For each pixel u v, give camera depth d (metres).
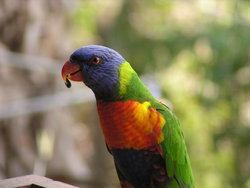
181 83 15.70
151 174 6.64
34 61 11.88
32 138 12.33
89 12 17.27
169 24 14.98
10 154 12.02
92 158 16.30
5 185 6.01
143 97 6.45
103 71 6.32
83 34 18.03
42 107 11.60
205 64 13.65
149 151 6.42
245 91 13.12
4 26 11.84
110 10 17.94
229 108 13.31
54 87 12.46
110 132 6.45
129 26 15.79
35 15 12.12
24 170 12.10
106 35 17.23
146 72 14.73
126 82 6.34
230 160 14.58
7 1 11.80
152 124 6.31
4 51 11.76
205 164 15.13
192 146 15.61
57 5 12.61
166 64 14.46
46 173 12.78
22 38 12.03
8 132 11.98
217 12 14.05
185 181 6.88
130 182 6.84
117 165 6.81
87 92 12.03
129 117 6.26
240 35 12.59
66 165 13.00
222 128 13.47
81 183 13.38
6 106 11.55
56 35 12.70
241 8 13.23
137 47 15.18
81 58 6.38
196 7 15.41
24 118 12.16
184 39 13.81
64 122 13.05
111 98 6.33
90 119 17.00
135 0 15.94
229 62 12.60
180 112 15.59
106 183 16.31
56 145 12.86
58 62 12.88
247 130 13.14
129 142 6.37
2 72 11.74
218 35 12.73
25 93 12.07
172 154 6.59
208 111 13.55
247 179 13.79
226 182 14.38
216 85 13.03
